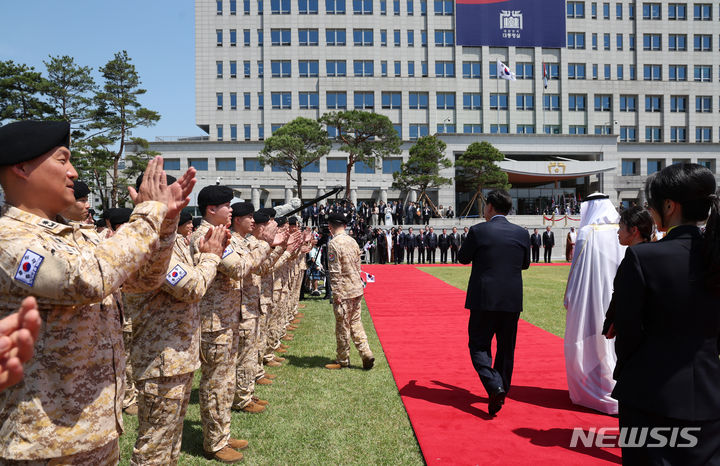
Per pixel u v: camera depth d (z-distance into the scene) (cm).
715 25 4538
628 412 203
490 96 4409
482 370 403
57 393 163
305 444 359
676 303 193
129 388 448
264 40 4341
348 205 2664
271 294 530
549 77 4428
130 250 170
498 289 410
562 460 322
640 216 384
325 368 562
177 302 273
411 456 337
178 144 4147
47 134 166
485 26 4322
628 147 4362
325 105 4325
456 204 4372
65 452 162
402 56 4422
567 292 439
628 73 4494
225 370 343
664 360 193
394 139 3259
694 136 4488
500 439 357
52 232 164
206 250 291
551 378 512
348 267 553
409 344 672
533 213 4406
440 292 1242
